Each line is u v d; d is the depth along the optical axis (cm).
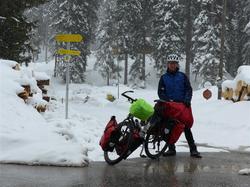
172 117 1011
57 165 864
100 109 2662
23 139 953
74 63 6134
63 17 6122
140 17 6397
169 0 6109
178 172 848
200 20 5644
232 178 797
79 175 787
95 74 7225
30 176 764
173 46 6044
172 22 6053
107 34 6850
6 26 2523
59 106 1970
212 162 977
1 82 1299
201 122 1878
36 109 1416
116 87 5194
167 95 1067
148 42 6397
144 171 850
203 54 5603
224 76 5512
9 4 2512
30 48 2769
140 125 945
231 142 1348
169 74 1078
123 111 2589
